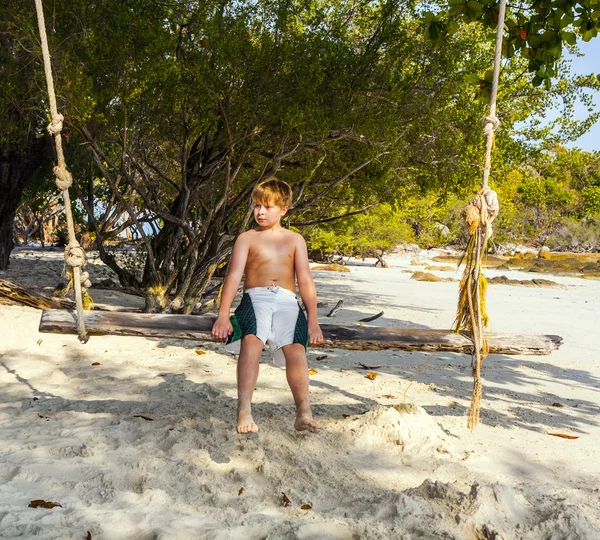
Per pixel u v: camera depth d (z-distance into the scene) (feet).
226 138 33.68
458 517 11.14
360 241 117.60
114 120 30.42
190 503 11.70
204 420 16.55
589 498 12.84
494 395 21.79
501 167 38.45
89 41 29.22
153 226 40.91
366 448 15.20
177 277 36.19
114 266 41.65
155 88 30.25
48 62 14.56
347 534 10.71
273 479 13.04
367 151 33.63
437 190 38.42
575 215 209.05
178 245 36.14
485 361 28.27
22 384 19.84
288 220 35.65
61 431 15.17
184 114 31.58
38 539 9.78
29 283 48.75
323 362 25.94
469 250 14.82
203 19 29.91
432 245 177.27
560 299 68.03
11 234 58.44
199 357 25.23
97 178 63.00
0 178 46.80
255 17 31.40
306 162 35.45
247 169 38.34
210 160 35.37
